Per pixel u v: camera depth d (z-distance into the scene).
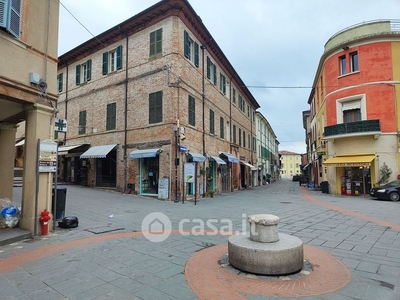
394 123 18.22
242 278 4.31
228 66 23.75
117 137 17.31
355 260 5.16
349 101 20.00
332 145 20.97
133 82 16.80
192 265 4.87
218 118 21.50
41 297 3.67
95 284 4.08
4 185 8.70
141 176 16.06
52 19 7.49
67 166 21.83
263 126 45.06
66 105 21.48
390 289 3.93
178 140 14.68
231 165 24.64
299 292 3.84
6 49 6.19
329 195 20.14
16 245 6.04
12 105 7.09
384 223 8.77
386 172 17.88
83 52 20.16
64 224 7.63
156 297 3.69
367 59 19.06
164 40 15.60
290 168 108.81
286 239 5.02
